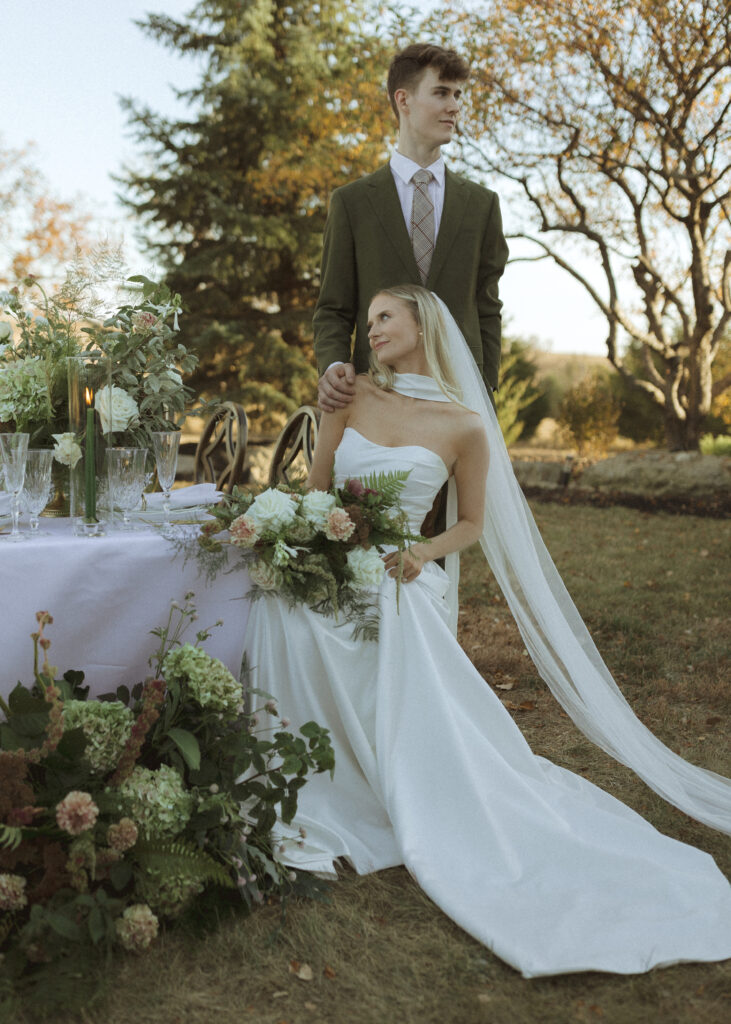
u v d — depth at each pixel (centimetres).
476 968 197
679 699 385
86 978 182
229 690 216
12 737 196
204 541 233
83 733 197
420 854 223
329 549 247
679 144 1148
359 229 325
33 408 249
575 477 1268
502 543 300
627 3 1081
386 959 198
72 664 225
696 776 294
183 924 203
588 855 231
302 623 246
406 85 313
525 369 2086
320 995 186
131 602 228
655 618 519
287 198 1800
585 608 532
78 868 185
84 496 231
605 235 1412
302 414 369
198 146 1780
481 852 229
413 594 259
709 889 225
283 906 206
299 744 214
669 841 247
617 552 745
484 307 335
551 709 371
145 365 253
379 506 250
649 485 1140
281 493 243
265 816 214
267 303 1923
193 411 261
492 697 260
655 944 204
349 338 334
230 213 1711
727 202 1266
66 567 217
